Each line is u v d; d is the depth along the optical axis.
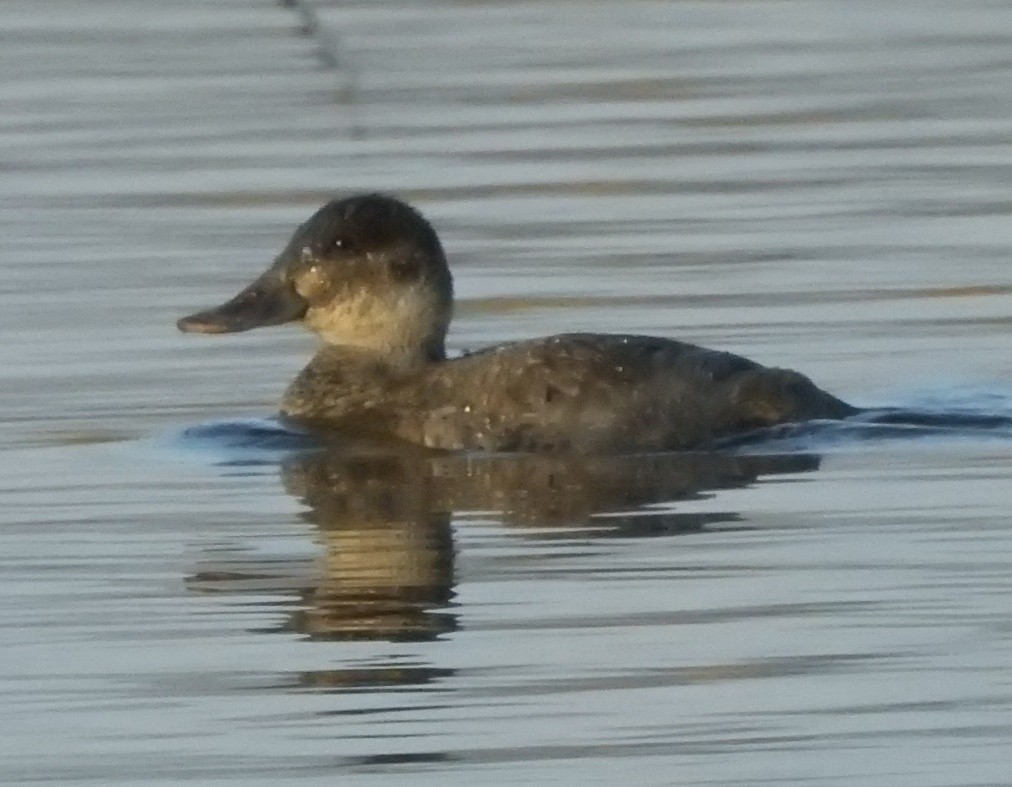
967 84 22.11
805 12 25.11
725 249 17.45
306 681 9.73
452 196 18.97
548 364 13.45
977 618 10.20
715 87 22.14
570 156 20.11
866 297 16.11
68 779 8.90
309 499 12.30
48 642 10.25
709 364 13.40
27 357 15.11
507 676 9.72
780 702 9.40
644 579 10.80
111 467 12.97
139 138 20.59
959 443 13.02
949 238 17.52
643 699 9.47
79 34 23.92
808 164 19.81
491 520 11.80
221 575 11.05
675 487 12.33
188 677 9.82
